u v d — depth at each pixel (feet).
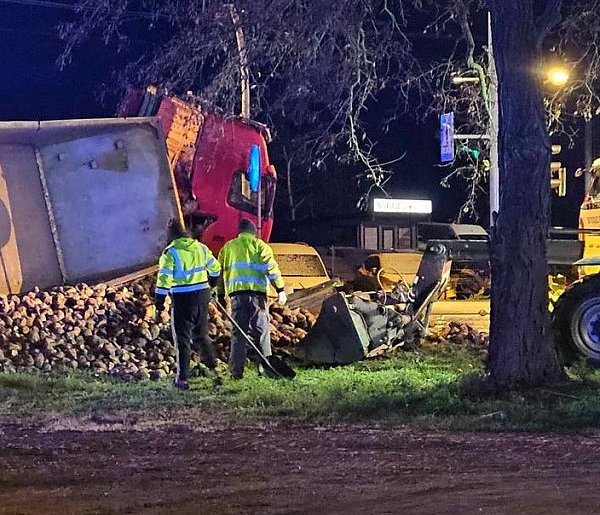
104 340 67.46
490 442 42.27
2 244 72.90
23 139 74.59
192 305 59.67
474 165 140.26
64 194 76.54
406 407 49.98
